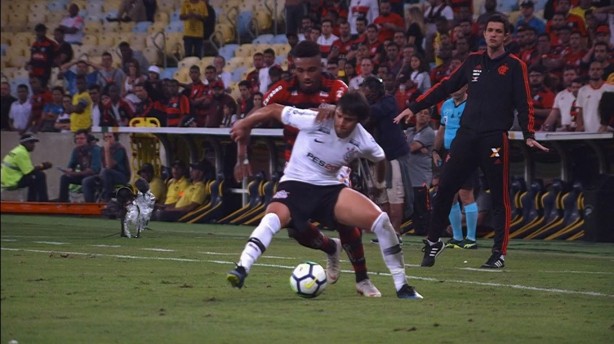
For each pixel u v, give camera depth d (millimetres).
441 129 31094
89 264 23562
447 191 23750
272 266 23391
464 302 17531
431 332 14320
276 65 42281
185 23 56125
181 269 22609
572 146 35531
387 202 30406
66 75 56688
